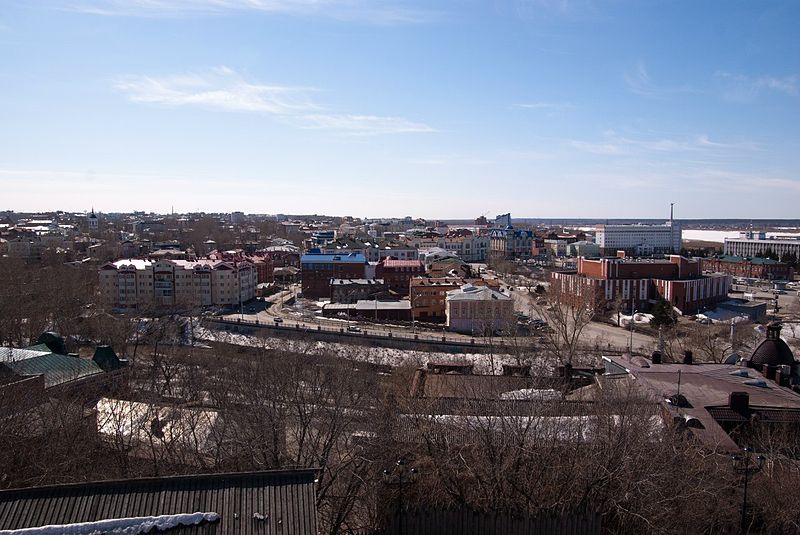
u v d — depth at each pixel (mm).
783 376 55906
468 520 29438
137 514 22938
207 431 51844
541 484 35406
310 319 145500
